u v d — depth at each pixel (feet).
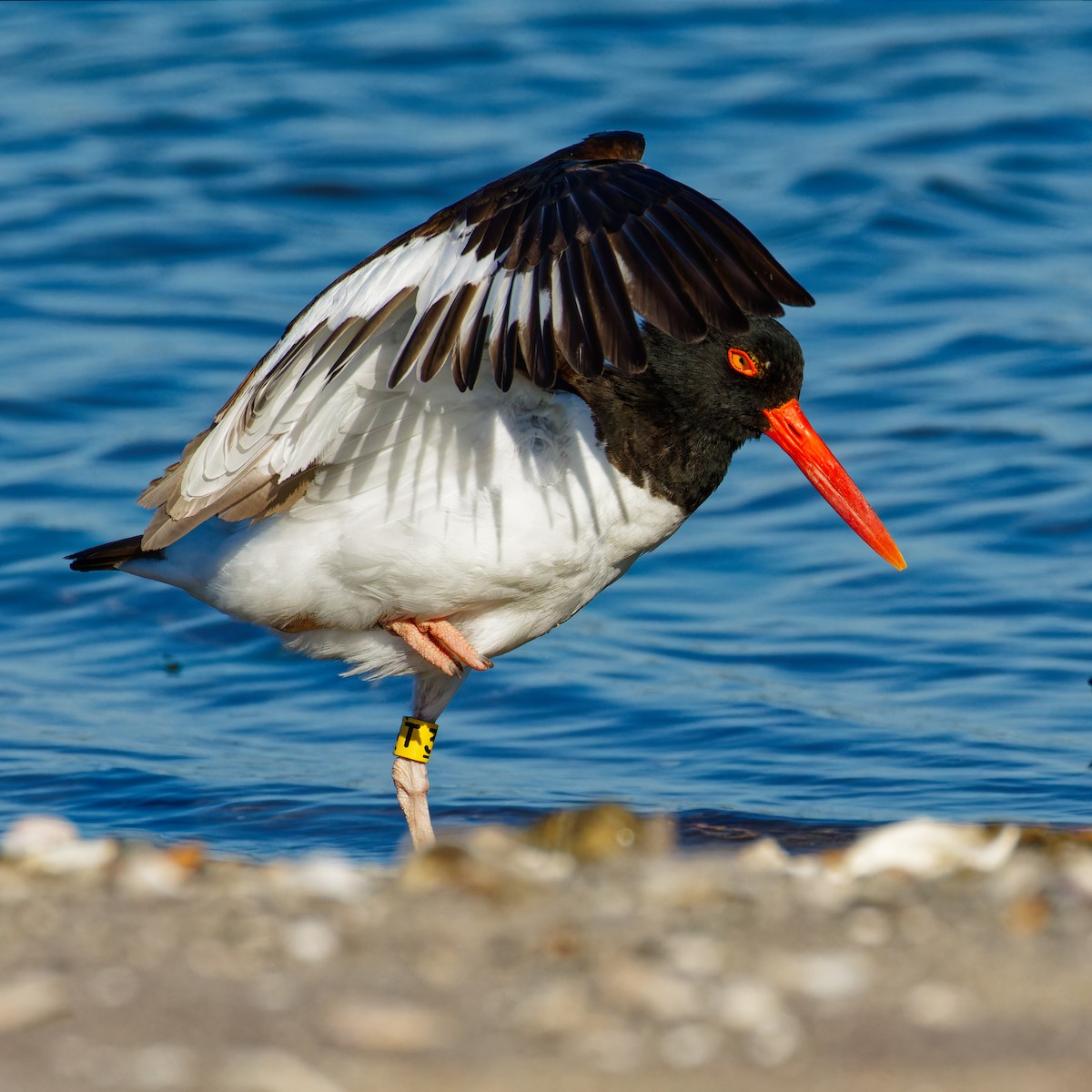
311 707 43.75
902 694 42.65
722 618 47.50
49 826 27.04
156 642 46.98
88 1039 18.20
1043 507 51.37
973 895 22.97
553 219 24.62
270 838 35.91
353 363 28.99
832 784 37.86
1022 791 36.99
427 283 25.91
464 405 30.19
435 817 36.76
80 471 54.29
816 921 21.81
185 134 80.43
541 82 84.38
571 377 30.78
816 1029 18.58
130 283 67.56
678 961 20.44
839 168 74.28
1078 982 19.76
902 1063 17.80
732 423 32.30
